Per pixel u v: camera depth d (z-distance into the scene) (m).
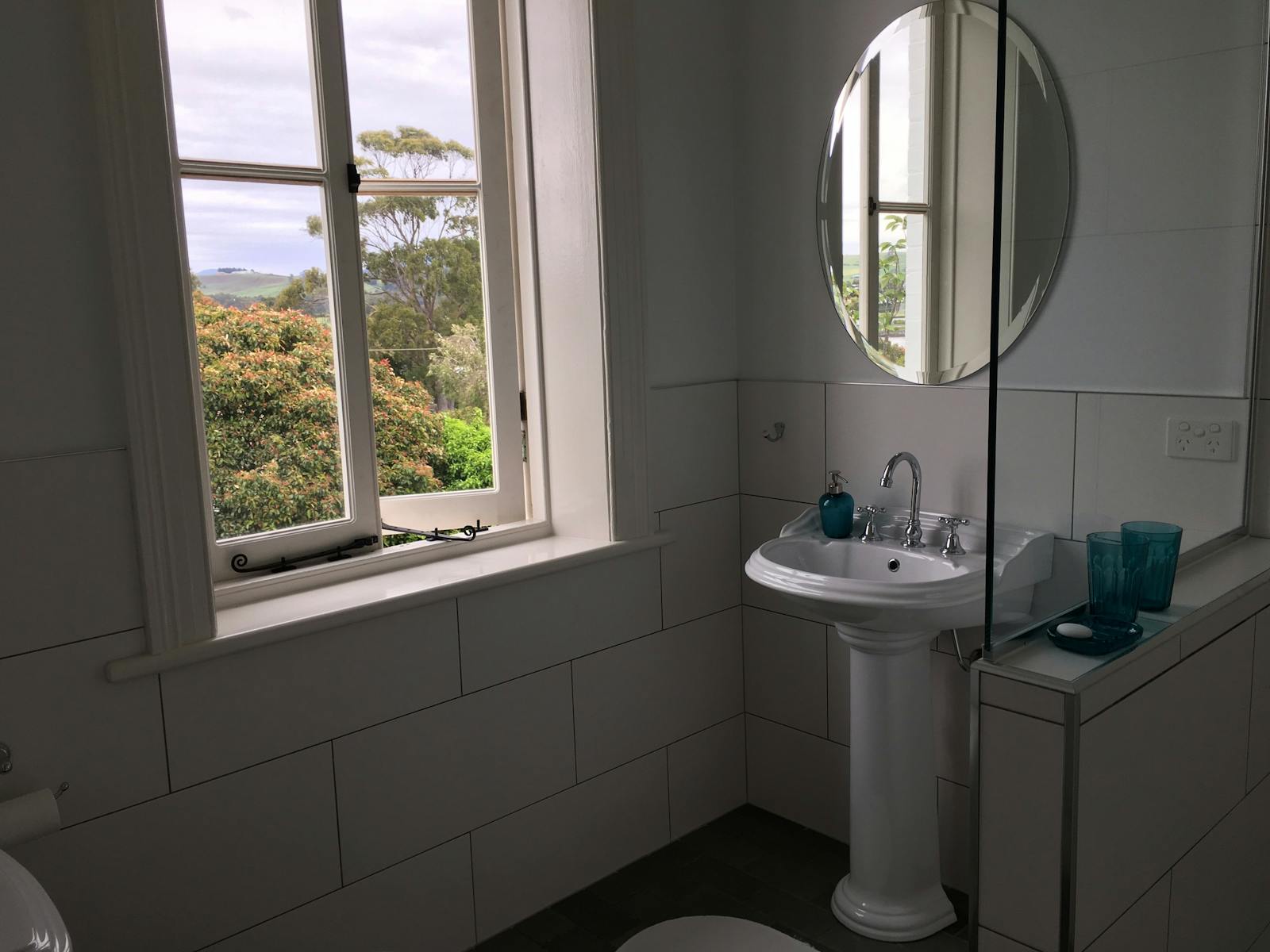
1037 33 1.33
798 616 2.63
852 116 2.35
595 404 2.40
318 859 1.96
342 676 1.95
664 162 2.46
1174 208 1.59
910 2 2.22
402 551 2.26
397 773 2.06
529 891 2.33
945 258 2.22
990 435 1.32
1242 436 1.86
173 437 1.72
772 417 2.63
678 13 2.45
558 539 2.49
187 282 1.96
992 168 2.12
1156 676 1.46
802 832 2.68
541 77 2.36
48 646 1.61
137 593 1.71
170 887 1.77
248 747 1.84
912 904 2.23
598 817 2.47
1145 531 1.61
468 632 2.15
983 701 1.40
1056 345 1.41
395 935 2.10
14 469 1.56
